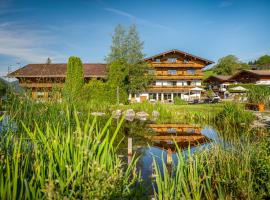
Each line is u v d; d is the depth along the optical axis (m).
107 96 30.31
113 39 41.81
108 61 41.91
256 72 48.34
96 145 3.00
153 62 46.28
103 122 13.27
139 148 9.81
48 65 44.44
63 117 5.32
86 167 2.77
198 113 19.78
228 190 4.41
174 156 8.27
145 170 6.73
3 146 3.19
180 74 46.47
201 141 10.63
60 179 2.55
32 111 5.77
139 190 3.59
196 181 4.06
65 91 7.68
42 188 2.50
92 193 2.52
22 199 2.56
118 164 3.03
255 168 4.60
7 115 5.33
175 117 21.05
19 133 4.35
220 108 24.22
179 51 46.38
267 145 4.98
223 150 5.50
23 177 2.60
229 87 43.09
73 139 3.09
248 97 24.16
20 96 6.38
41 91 8.09
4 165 2.72
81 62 32.50
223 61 105.25
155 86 45.09
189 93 42.03
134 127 15.71
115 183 2.83
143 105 25.34
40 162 2.78
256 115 17.36
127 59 40.69
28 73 40.09
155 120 19.50
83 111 7.66
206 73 109.88
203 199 4.26
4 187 2.41
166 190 3.59
